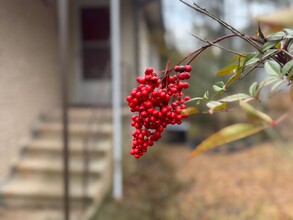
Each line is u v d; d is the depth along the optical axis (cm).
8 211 384
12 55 453
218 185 536
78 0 652
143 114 91
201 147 58
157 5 670
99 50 653
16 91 464
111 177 500
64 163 346
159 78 96
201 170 636
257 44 95
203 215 406
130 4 615
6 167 434
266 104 627
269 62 87
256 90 83
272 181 544
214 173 613
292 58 84
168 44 864
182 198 463
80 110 572
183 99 102
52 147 466
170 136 969
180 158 744
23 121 484
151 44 830
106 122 572
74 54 655
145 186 469
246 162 682
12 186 411
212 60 804
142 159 579
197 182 550
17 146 463
